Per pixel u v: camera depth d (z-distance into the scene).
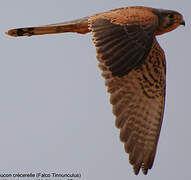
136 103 12.86
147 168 12.84
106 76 11.23
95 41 11.35
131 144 12.76
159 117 13.14
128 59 11.20
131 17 11.80
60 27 12.88
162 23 14.09
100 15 11.88
